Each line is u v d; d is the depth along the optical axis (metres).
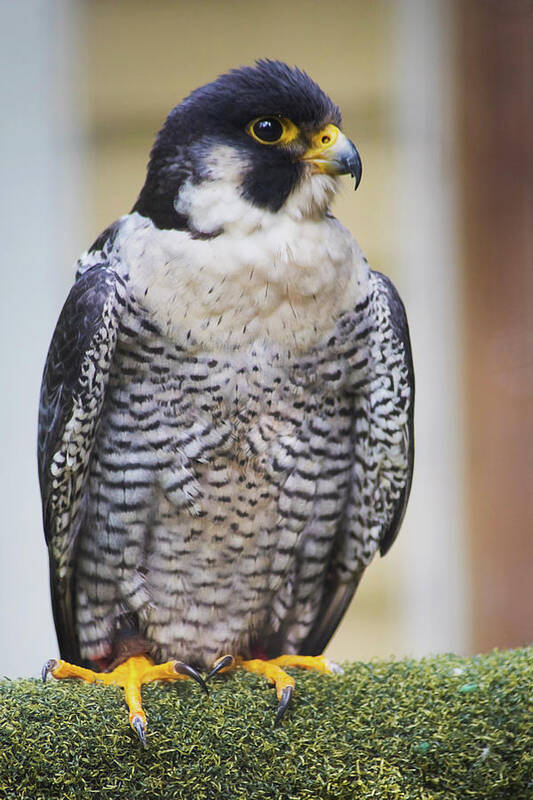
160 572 7.82
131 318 7.29
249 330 7.31
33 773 6.24
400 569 12.90
